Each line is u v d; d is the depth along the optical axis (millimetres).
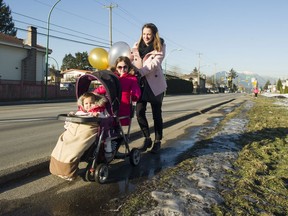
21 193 4363
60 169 4387
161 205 3973
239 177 5199
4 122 11523
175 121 12555
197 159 6211
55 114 14922
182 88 76000
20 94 31625
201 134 9508
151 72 6090
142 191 4492
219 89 130000
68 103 26531
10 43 34781
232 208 3975
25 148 7090
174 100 34344
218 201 4133
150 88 6117
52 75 72875
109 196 4305
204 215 3703
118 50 5730
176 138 8711
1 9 59562
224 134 9266
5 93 29859
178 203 4020
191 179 5004
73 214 3758
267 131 10047
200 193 4367
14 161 5918
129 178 5062
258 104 27453
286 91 78438
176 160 6195
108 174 5168
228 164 5875
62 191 4465
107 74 4941
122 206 3975
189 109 19312
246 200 4230
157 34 5965
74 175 4477
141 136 8578
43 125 10891
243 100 37406
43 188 4566
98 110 4656
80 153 4359
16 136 8617
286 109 20828
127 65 5434
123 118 5359
